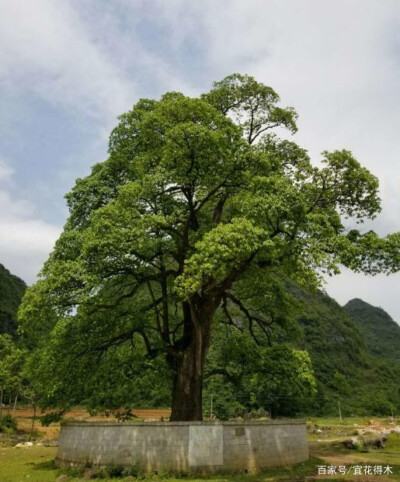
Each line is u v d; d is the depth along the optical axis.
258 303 22.70
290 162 22.33
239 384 20.72
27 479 14.29
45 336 19.27
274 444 16.28
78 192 19.45
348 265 16.27
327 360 88.44
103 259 16.11
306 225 16.36
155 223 16.45
